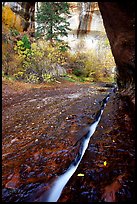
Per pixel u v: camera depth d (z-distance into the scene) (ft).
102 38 67.26
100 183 6.47
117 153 8.32
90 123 13.58
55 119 14.53
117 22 11.56
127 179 6.52
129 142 9.31
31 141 10.71
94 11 68.95
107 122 12.20
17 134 11.71
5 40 30.89
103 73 60.90
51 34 43.45
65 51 49.47
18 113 16.11
